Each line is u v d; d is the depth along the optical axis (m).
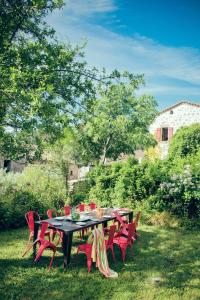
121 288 5.85
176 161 14.51
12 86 6.55
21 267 6.71
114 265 7.11
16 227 10.45
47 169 14.30
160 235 10.01
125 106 21.20
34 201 11.46
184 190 11.75
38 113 6.73
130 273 6.63
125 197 13.01
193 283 6.18
